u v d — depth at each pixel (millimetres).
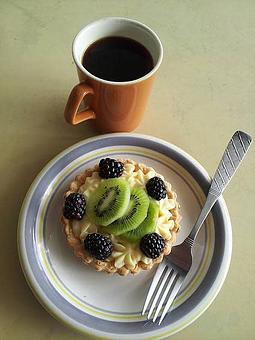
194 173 262
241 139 256
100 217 233
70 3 336
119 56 258
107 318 226
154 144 270
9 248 249
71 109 245
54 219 253
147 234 231
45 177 257
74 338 226
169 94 300
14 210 260
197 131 288
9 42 317
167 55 315
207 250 243
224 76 309
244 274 246
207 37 325
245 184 271
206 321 233
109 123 272
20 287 239
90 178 253
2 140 282
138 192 242
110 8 335
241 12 338
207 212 245
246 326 232
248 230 258
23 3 334
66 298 231
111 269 233
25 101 295
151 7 337
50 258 242
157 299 229
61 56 312
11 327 228
